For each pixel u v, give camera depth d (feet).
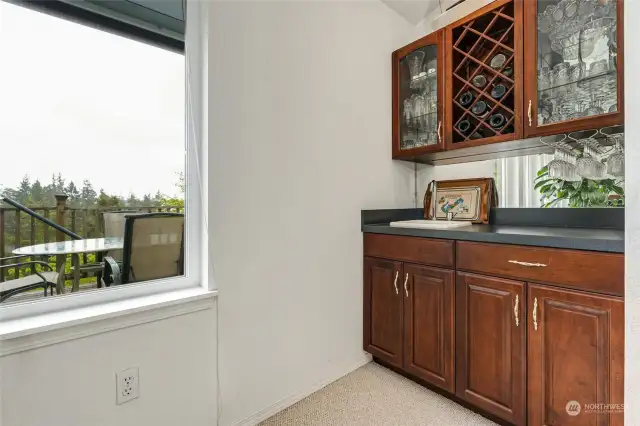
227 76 4.71
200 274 4.67
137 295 4.20
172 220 4.57
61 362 3.37
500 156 6.60
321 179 5.97
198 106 4.61
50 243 3.67
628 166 3.42
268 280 5.21
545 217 6.05
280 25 5.34
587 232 4.83
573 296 4.03
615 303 3.71
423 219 7.77
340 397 5.66
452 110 6.27
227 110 4.70
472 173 7.01
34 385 3.22
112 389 3.69
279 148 5.34
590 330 3.90
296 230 5.59
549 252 4.23
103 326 3.63
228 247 4.74
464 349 5.13
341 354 6.35
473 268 5.02
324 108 6.01
